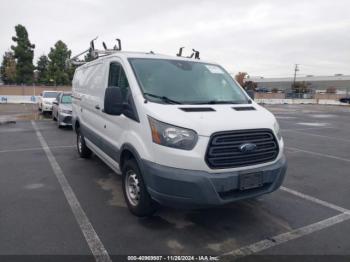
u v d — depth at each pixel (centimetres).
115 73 472
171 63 463
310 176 624
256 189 365
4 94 3572
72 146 888
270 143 370
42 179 565
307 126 1619
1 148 849
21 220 391
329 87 9938
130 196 418
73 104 778
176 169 330
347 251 333
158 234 362
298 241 353
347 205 467
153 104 369
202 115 349
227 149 337
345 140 1129
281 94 5744
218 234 366
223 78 488
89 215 411
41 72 5584
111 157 484
